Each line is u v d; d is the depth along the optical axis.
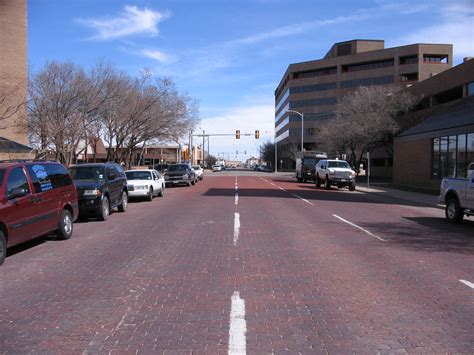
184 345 4.69
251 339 4.84
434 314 5.63
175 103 41.84
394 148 41.09
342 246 10.15
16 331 5.10
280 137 131.62
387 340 4.81
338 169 32.94
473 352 4.50
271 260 8.70
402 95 45.81
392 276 7.50
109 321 5.40
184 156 68.00
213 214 16.48
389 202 23.03
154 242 10.73
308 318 5.49
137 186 22.27
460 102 36.09
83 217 15.70
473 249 9.91
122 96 34.62
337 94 102.94
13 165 9.38
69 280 7.30
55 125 25.75
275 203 20.94
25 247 10.20
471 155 27.19
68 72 26.64
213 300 6.20
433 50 92.38
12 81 31.88
